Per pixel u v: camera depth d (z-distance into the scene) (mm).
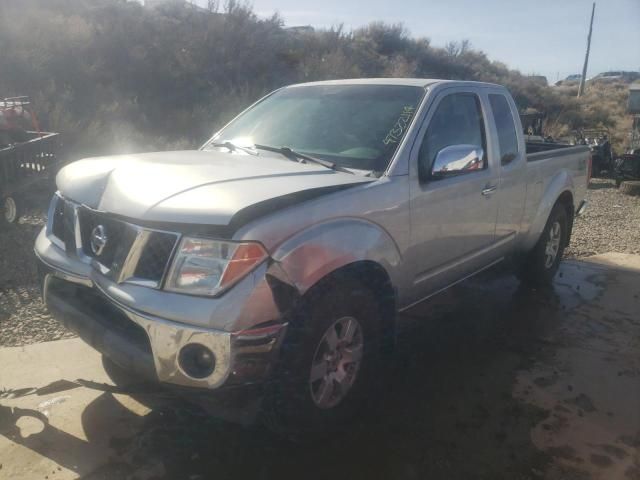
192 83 15398
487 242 4688
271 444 3246
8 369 3855
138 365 2859
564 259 7223
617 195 13266
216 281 2732
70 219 3344
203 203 2836
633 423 3596
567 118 31828
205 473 2992
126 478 2932
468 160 3877
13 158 6766
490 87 4859
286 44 20062
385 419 3539
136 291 2828
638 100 22625
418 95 4137
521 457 3225
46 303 3439
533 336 4840
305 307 2982
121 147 11172
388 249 3490
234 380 2719
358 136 3941
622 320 5250
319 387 3176
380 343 3607
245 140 4398
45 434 3234
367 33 27594
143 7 18328
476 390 3924
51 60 13125
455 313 5289
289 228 2904
